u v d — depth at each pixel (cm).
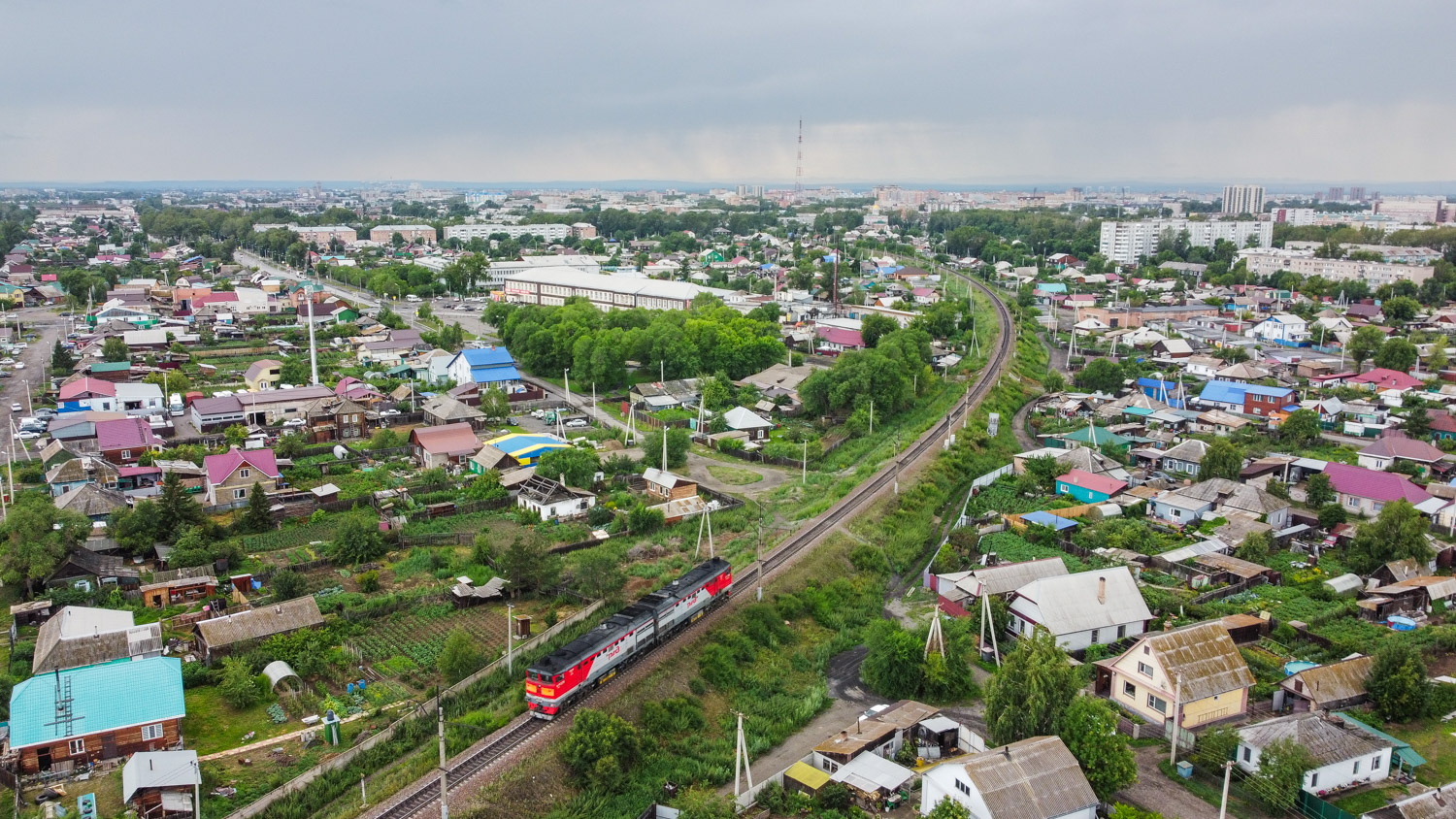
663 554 9938
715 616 8262
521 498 11288
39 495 10731
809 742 6800
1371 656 7231
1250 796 5978
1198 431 14825
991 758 5578
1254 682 6975
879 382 15688
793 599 8775
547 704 6438
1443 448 13225
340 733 6512
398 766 6153
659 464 12975
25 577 8650
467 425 13550
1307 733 6091
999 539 10494
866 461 13288
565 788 5956
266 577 9044
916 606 9100
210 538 10000
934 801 5669
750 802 5934
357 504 11319
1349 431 14575
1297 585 9044
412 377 18262
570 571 9212
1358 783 6056
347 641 7819
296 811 5678
